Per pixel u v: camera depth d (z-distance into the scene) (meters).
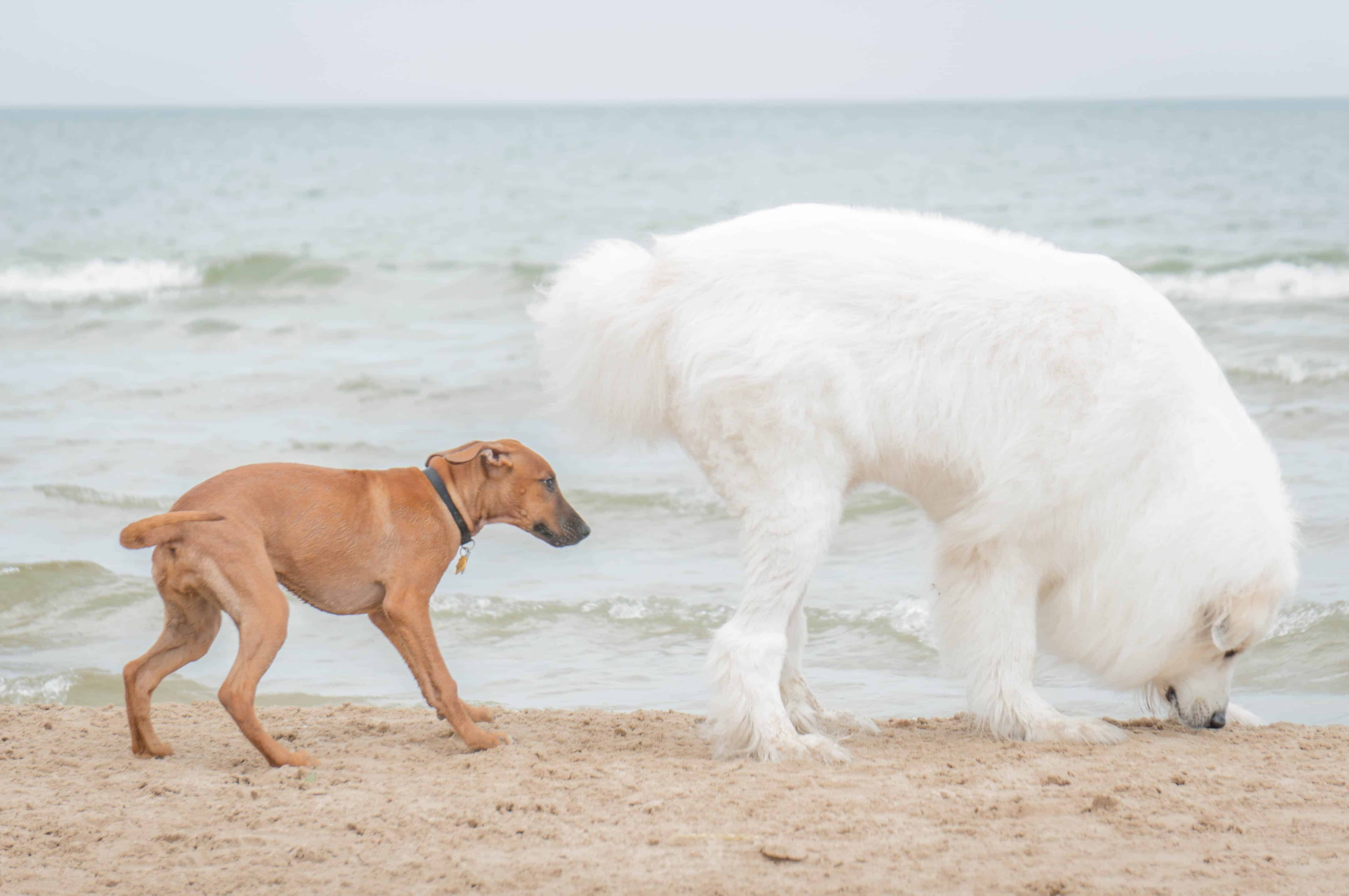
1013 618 4.86
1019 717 4.88
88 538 8.91
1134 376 4.55
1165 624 4.73
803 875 3.42
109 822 3.91
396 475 4.74
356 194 42.81
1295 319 16.05
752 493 4.60
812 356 4.45
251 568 4.32
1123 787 4.11
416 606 4.67
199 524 4.31
